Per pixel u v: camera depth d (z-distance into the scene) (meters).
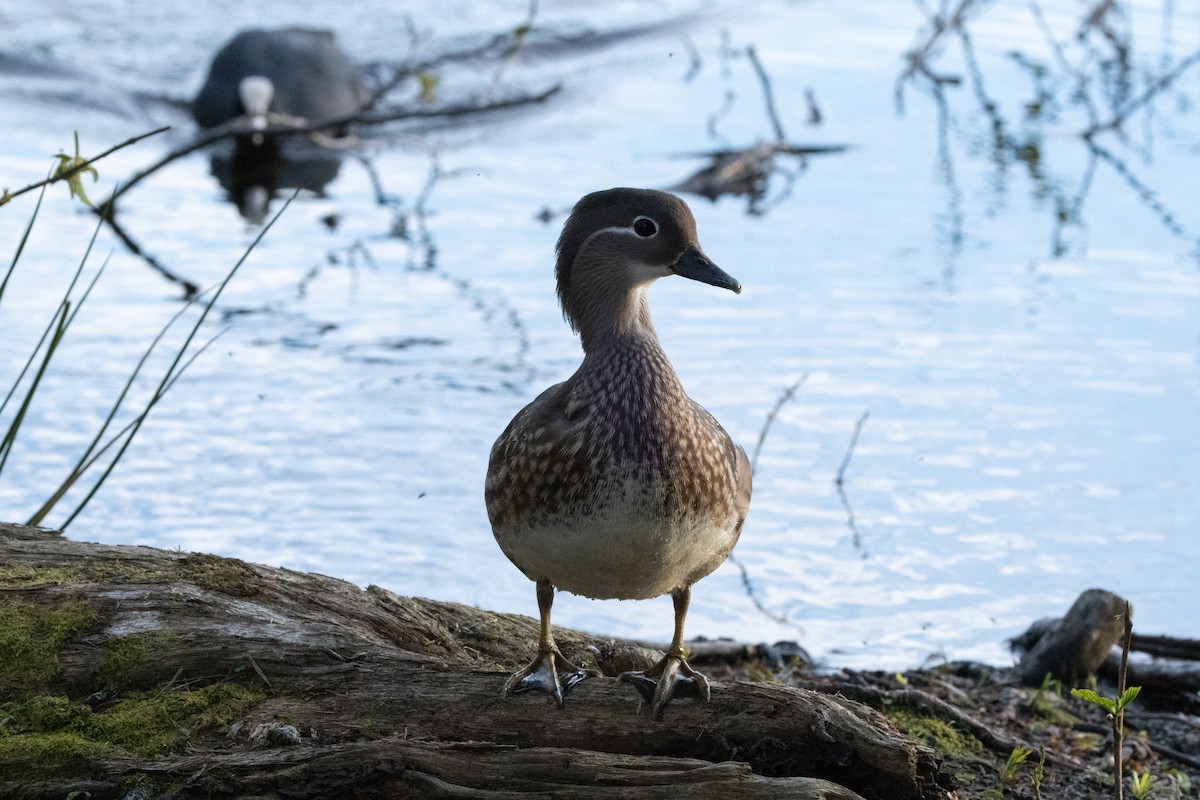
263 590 8.20
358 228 17.67
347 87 22.33
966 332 15.01
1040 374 14.11
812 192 19.27
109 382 13.42
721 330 14.97
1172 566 11.24
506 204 18.62
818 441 12.95
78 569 8.31
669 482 6.78
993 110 22.62
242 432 12.75
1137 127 22.08
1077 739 9.36
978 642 10.55
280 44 21.80
